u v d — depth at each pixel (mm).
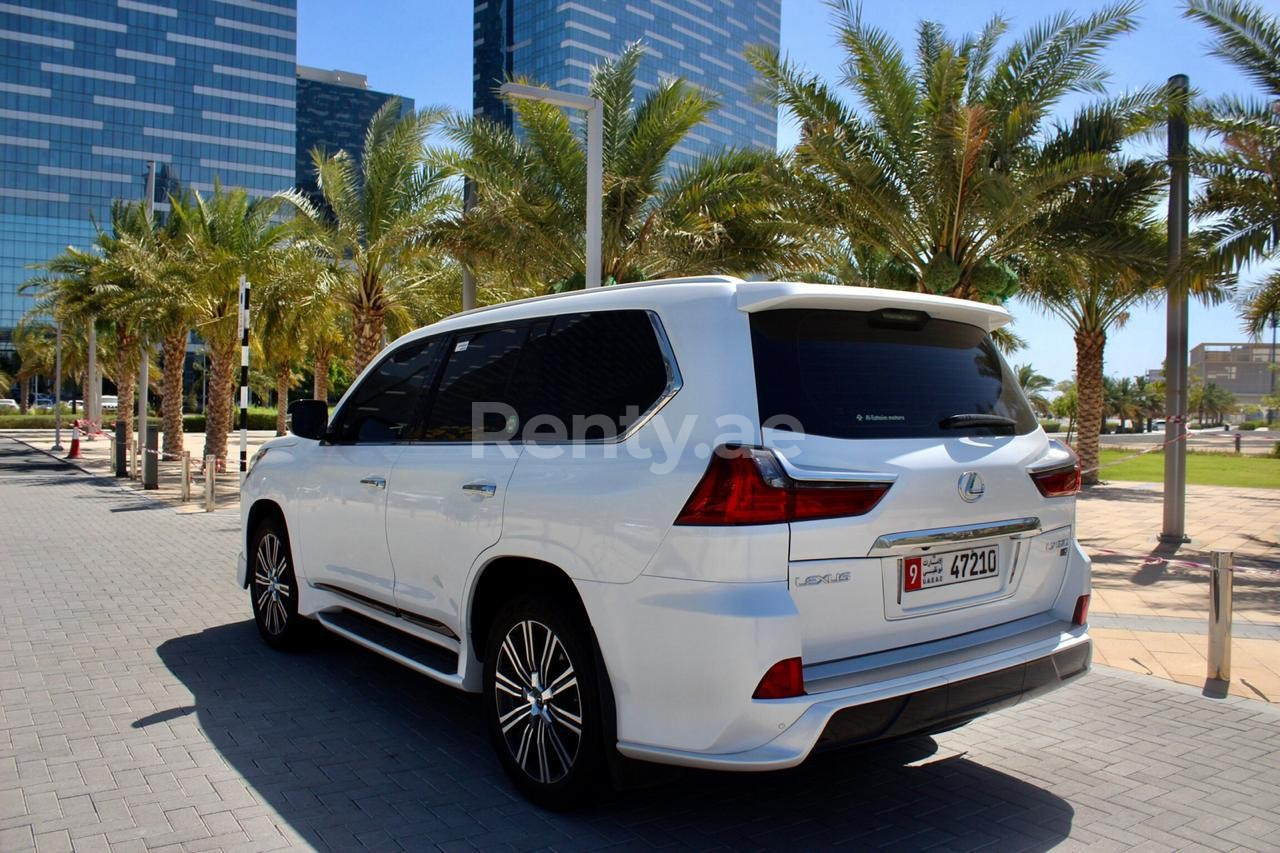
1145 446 43000
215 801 3623
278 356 22000
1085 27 12359
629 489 3154
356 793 3719
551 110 13781
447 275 19656
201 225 21688
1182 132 11836
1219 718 4828
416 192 17094
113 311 25484
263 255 19438
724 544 2875
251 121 110312
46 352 63656
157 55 105125
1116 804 3729
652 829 3430
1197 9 12062
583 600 3270
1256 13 11867
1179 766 4152
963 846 3334
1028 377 58969
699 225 13953
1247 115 12117
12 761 4016
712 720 2889
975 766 4133
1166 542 12000
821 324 3320
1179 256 11609
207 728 4457
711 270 14430
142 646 5969
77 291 28812
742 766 2840
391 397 4797
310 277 18250
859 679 2973
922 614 3221
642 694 3078
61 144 101062
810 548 2926
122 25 103250
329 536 5004
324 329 22984
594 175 10688
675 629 2965
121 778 3842
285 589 5648
